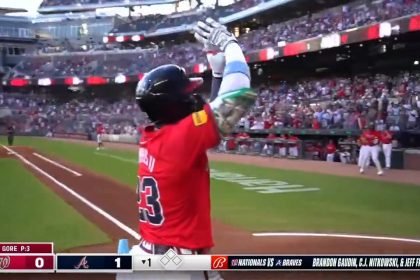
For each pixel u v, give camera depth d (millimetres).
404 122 22938
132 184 16688
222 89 2559
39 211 11406
